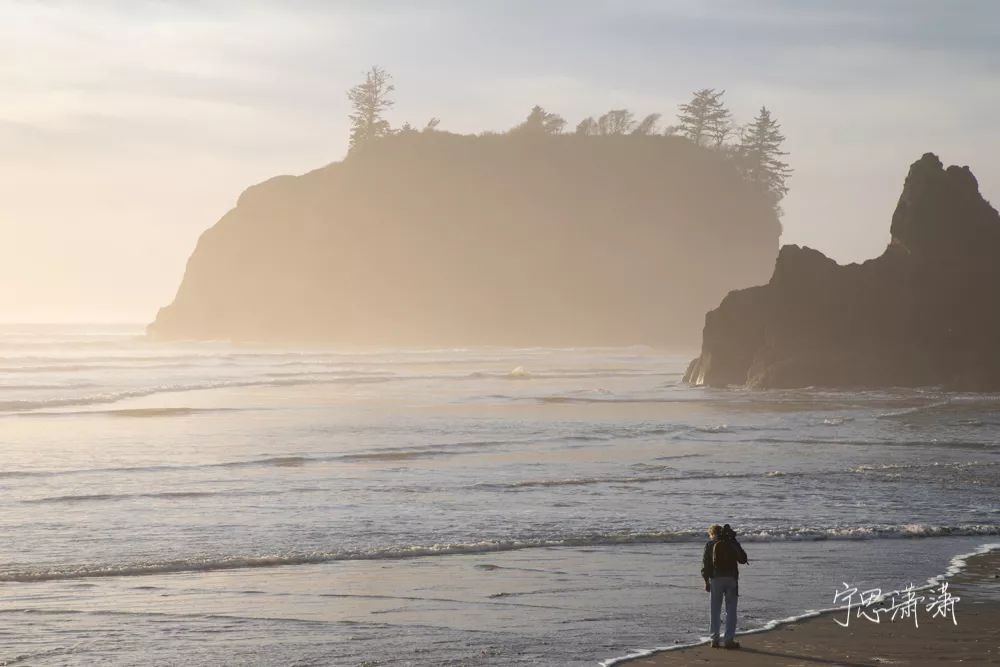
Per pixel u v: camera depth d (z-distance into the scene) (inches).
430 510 1252.5
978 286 3535.9
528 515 1221.1
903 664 647.1
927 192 3651.6
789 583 885.8
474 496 1358.3
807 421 2452.0
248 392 3489.2
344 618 767.1
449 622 756.6
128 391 3297.2
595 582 893.8
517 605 809.5
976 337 3479.3
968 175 3688.5
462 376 4384.8
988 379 3390.7
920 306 3558.1
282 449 1900.8
